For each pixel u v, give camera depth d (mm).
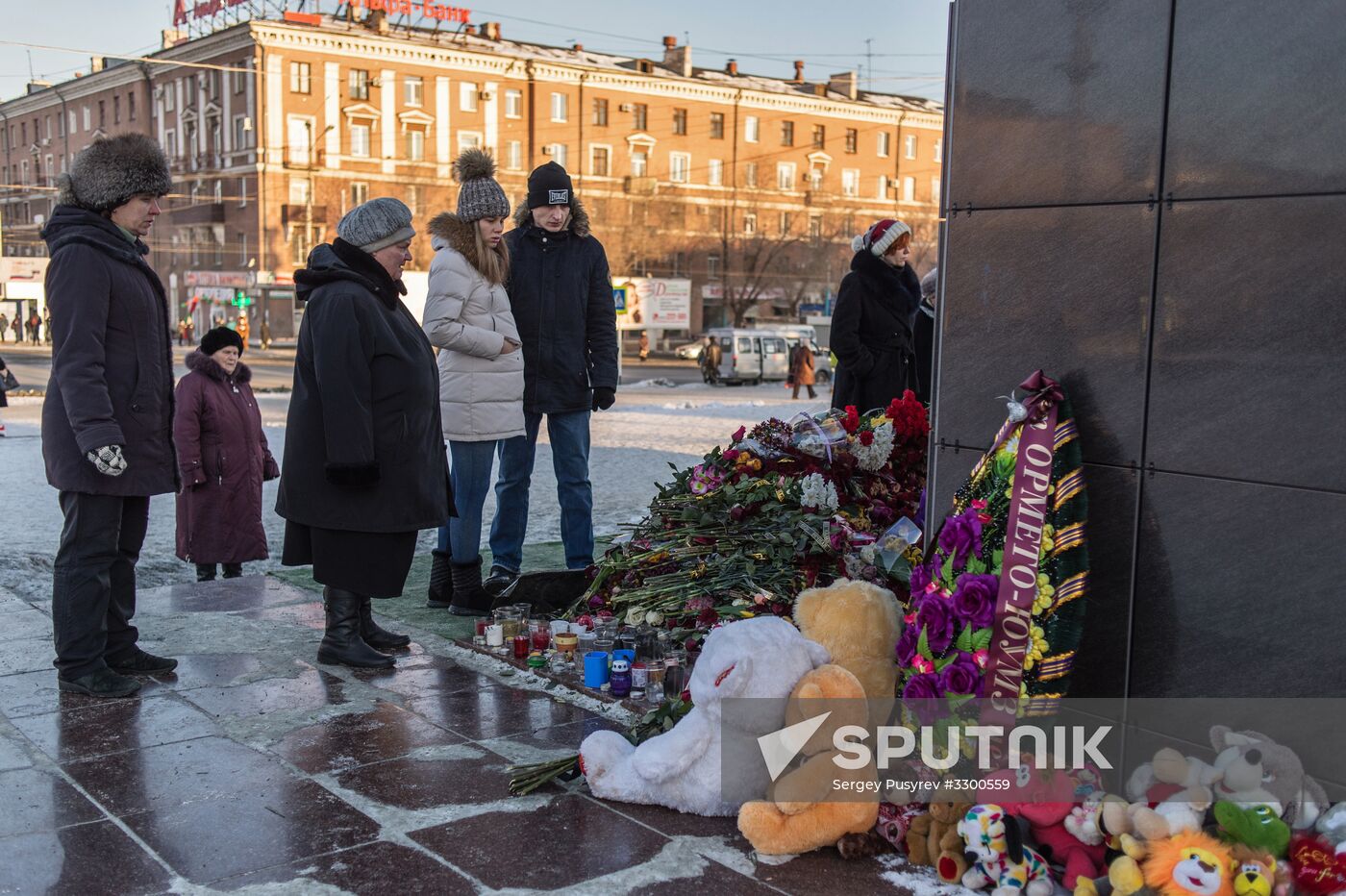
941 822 2955
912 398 5340
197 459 6781
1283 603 2816
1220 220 2893
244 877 2928
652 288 54000
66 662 4367
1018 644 3039
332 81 55719
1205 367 2934
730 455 5258
